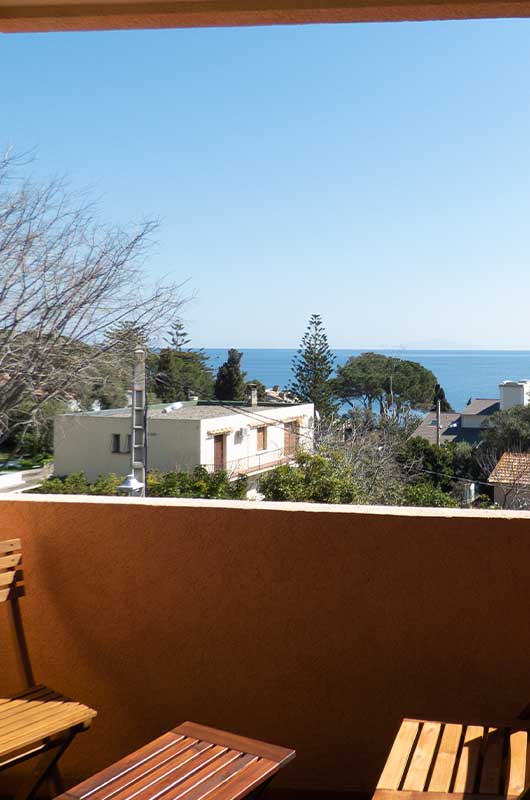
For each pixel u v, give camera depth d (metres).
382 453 26.30
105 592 2.58
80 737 2.60
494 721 2.34
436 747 1.89
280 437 35.56
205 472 23.28
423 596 2.39
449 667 2.38
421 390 33.31
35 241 16.52
